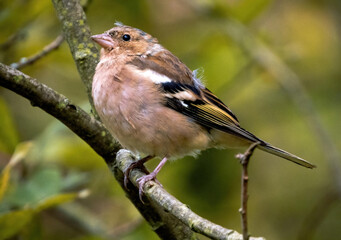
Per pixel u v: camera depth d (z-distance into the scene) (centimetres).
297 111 1437
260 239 509
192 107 868
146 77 852
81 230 1136
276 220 1349
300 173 1398
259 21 1545
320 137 1232
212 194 1278
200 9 1338
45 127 1352
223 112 888
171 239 752
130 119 834
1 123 917
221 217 1276
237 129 870
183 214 605
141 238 1071
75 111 707
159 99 842
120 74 843
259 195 1377
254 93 1458
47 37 1183
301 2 1555
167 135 842
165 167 1227
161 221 746
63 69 1217
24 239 865
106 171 1109
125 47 931
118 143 789
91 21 1337
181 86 877
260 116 1435
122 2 1323
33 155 1002
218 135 893
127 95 833
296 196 1372
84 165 1044
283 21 1550
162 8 1447
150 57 921
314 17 1540
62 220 1116
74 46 847
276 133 1427
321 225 1349
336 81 1489
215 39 1377
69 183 980
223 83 1344
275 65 1312
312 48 1509
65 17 846
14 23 1095
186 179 1257
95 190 1130
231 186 1298
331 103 1467
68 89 1383
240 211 501
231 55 1372
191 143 864
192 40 1423
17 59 1120
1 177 809
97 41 939
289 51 1420
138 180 740
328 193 1187
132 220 1111
